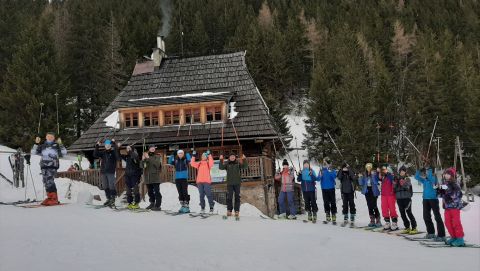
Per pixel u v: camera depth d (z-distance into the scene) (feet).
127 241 27.94
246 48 209.97
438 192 37.73
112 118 95.50
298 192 83.46
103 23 215.51
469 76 171.53
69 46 174.40
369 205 51.11
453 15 267.18
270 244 29.53
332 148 143.13
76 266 20.71
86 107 168.25
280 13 267.18
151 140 88.07
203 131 87.61
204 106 88.94
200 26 238.48
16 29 181.88
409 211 45.34
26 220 35.35
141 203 65.05
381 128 157.58
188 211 47.14
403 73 199.93
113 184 49.26
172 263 22.09
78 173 77.20
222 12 269.64
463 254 29.91
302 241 31.42
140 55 212.02
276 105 171.12
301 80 223.10
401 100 177.68
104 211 44.50
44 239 27.12
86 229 32.12
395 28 229.04
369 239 36.55
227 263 22.68
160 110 90.89
